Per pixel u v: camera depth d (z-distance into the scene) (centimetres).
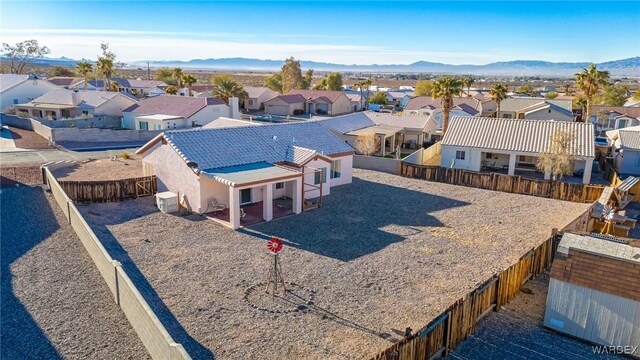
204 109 6388
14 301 1655
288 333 1497
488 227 2648
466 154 4231
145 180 3080
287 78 12656
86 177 3534
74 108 6606
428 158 4831
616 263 1464
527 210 3039
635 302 1399
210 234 2425
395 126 5409
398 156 4612
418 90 11544
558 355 1423
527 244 2373
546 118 6494
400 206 3061
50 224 2483
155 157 3081
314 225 2616
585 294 1485
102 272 1850
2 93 7056
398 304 1703
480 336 1512
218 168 2808
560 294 1530
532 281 1925
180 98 6675
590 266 1495
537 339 1509
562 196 3362
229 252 2177
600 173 4331
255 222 2639
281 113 8794
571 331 1523
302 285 1842
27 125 5891
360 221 2709
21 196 3000
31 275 1864
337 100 9056
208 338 1455
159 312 1600
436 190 3550
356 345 1436
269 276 1811
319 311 1642
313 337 1477
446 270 2022
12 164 3900
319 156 3197
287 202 3084
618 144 4319
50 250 2125
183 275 1908
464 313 1459
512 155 4075
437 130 6325
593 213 2709
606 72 6319
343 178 3656
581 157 3791
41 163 3972
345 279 1906
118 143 5225
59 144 4931
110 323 1527
